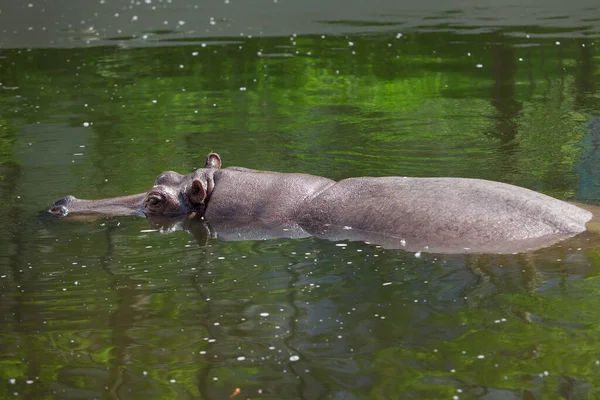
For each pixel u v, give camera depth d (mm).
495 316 9898
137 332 10086
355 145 19609
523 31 34156
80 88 28016
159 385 8773
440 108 23422
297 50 32875
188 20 40312
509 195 12977
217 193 15273
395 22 37562
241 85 27781
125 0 47000
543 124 20844
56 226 14641
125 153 19703
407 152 18703
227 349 9508
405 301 10531
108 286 11625
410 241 12773
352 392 8406
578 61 28547
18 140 21312
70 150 20156
